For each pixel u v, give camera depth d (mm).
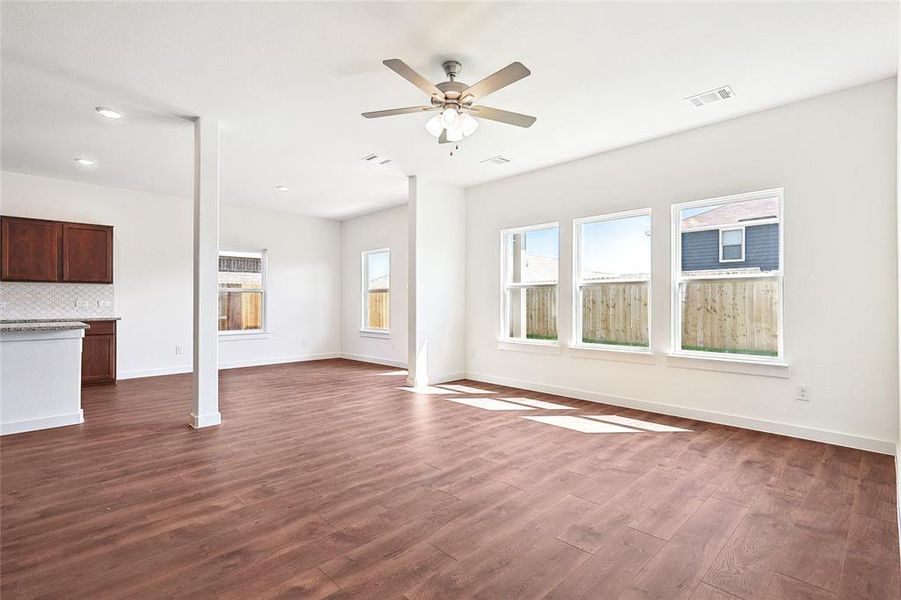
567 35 2682
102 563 1917
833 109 3420
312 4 2393
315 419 4180
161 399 5000
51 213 5730
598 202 4836
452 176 5711
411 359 5809
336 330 8672
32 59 2914
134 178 5758
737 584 1796
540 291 5523
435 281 5938
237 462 3096
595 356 4871
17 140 4387
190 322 6898
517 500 2531
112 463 3066
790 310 3621
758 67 3047
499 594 1729
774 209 3781
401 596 1716
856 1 2357
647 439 3584
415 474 2895
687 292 4297
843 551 2020
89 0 2332
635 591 1751
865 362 3297
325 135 4297
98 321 5793
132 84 3270
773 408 3709
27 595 1708
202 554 1989
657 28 2613
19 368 3787
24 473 2889
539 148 4660
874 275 3256
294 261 8094
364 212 8031
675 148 4254
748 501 2510
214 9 2426
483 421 4113
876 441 3246
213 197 3924
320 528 2217
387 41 2746
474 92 2746
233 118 3887
